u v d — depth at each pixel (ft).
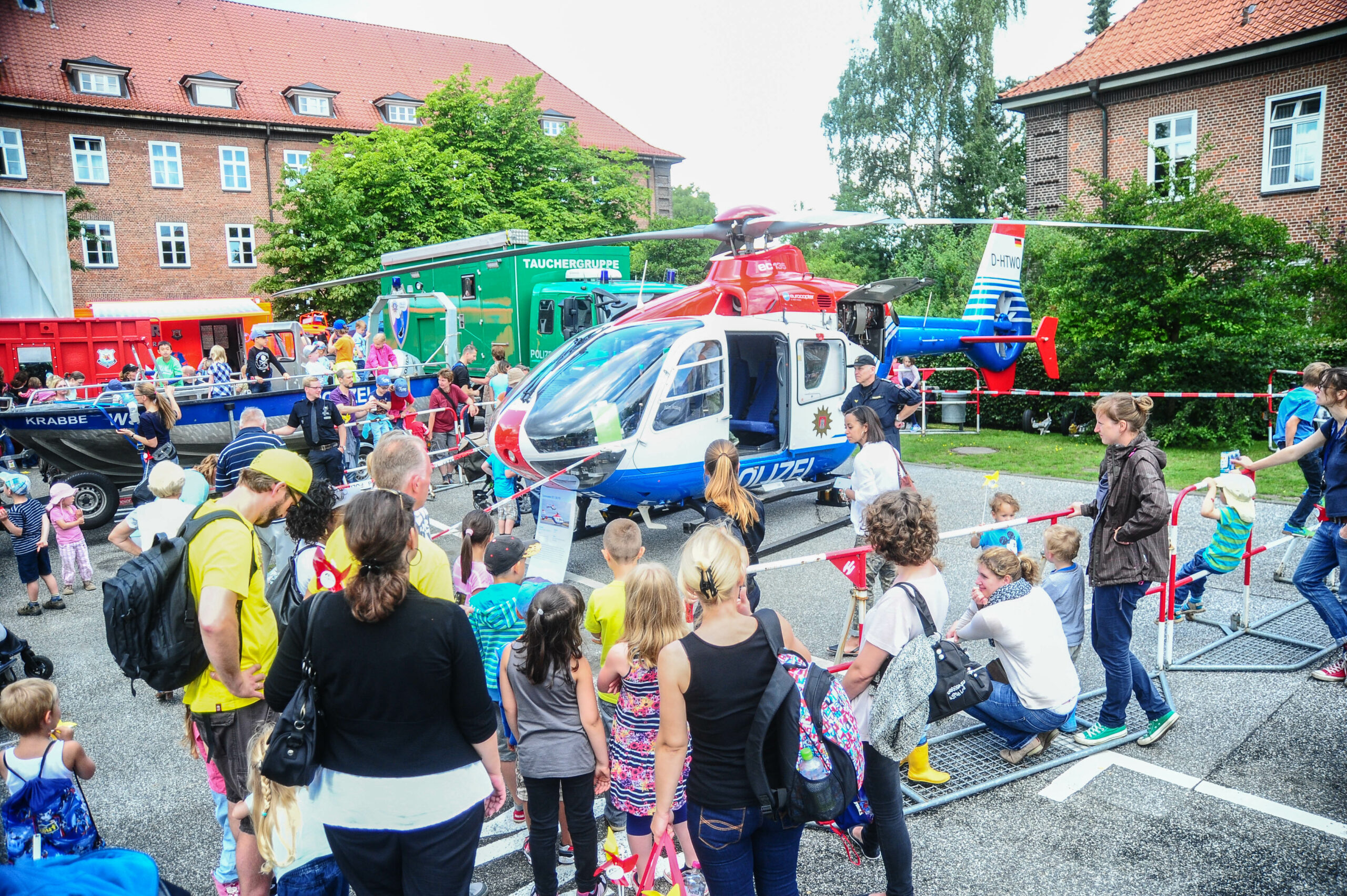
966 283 72.18
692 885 11.51
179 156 101.91
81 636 23.29
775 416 31.22
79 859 7.24
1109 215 46.16
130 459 34.99
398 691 8.06
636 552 13.23
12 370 48.88
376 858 8.36
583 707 10.79
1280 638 19.22
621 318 28.58
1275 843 12.29
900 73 100.53
